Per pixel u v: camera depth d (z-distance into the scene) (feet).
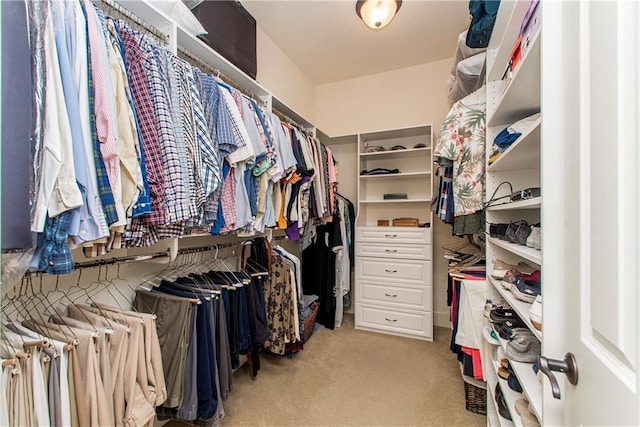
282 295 6.19
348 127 10.49
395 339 8.09
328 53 8.79
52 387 2.35
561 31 2.00
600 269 1.49
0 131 1.65
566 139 1.90
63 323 3.04
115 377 2.89
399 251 8.46
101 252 2.72
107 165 2.50
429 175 9.09
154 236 3.19
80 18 2.45
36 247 2.08
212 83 4.12
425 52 8.71
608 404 1.38
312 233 8.32
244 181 4.63
